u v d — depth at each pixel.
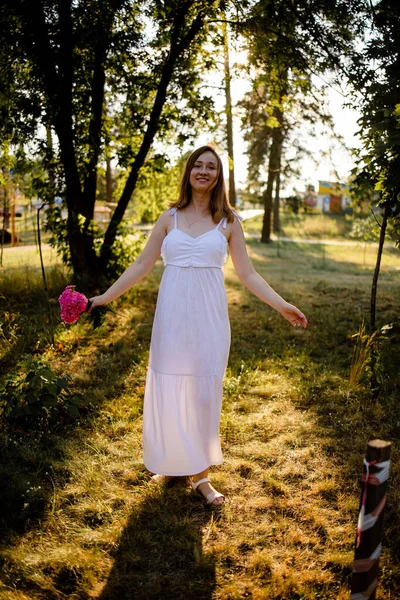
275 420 4.20
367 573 1.95
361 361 4.87
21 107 7.76
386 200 4.67
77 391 4.70
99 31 7.54
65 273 10.24
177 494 3.16
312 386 4.86
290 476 3.40
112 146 9.80
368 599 1.98
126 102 9.54
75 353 5.77
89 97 8.76
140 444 3.76
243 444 3.82
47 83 7.70
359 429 4.04
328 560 2.64
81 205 8.56
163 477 3.30
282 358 5.74
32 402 3.90
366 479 1.89
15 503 3.06
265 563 2.61
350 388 4.75
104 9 7.29
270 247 23.33
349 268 15.73
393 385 4.83
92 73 8.64
